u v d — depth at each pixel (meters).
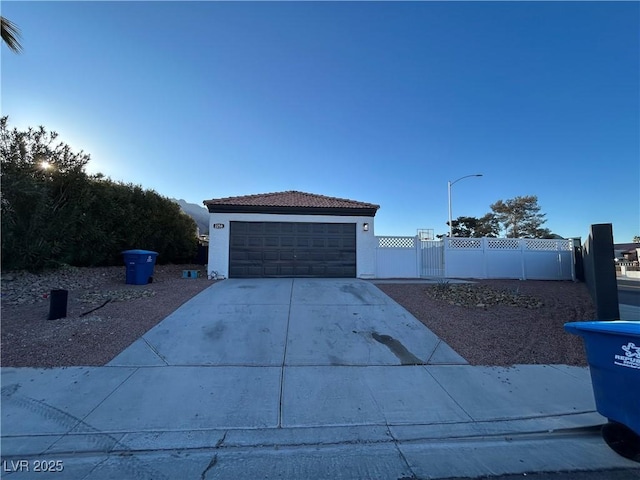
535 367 5.73
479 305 9.21
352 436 3.90
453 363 5.86
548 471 3.32
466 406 4.55
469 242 16.81
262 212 14.15
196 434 3.90
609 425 3.65
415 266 15.73
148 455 3.53
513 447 3.73
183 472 3.27
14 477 3.19
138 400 4.58
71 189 13.60
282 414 4.31
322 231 14.39
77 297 9.73
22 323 7.34
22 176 11.74
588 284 12.77
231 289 11.04
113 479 3.16
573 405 4.57
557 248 17.39
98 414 4.24
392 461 3.46
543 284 14.86
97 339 6.52
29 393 4.68
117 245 15.29
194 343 6.53
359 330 7.37
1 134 12.14
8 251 11.54
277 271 14.05
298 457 3.52
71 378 5.12
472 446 3.75
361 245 14.54
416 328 7.51
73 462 3.41
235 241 13.97
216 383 5.07
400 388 5.01
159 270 16.41
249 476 3.21
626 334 3.44
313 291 10.77
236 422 4.13
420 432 3.99
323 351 6.30
